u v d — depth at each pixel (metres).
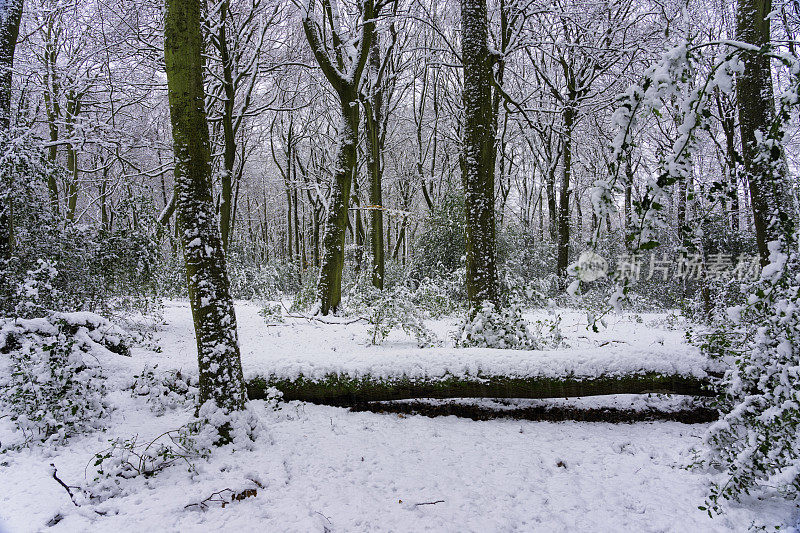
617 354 4.68
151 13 11.66
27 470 3.40
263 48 15.36
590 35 12.89
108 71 12.77
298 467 3.56
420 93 21.89
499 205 19.06
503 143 19.05
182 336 7.57
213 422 3.76
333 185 9.62
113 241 7.95
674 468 3.61
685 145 2.20
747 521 2.86
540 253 17.27
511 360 4.74
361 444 4.00
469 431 4.39
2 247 5.85
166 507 2.95
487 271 6.61
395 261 21.67
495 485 3.35
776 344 3.10
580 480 3.44
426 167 25.42
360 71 9.61
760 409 3.12
